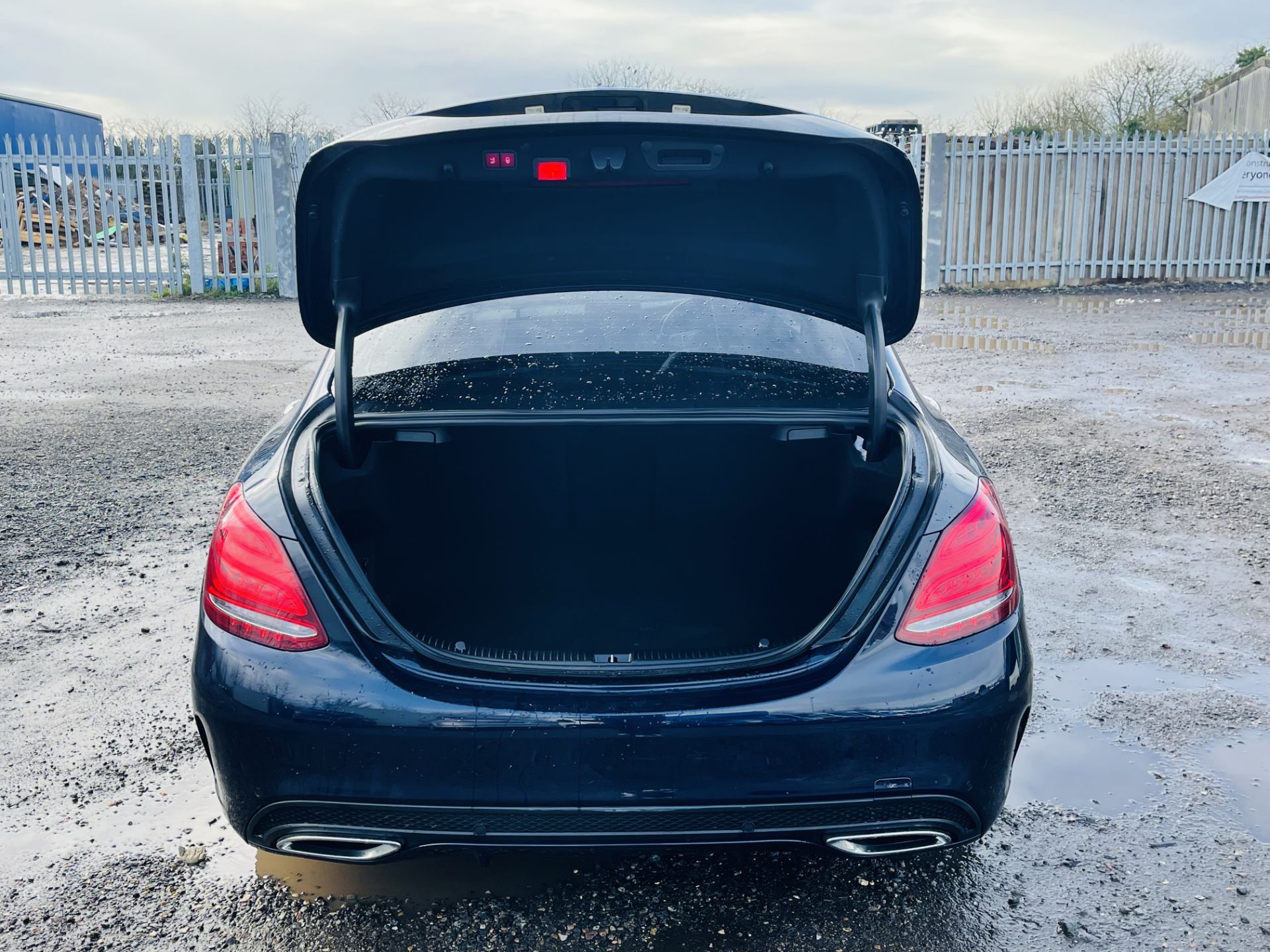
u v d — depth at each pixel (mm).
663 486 3303
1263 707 3309
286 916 2346
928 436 2436
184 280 16500
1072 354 9875
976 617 2076
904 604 2059
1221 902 2385
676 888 2438
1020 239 15727
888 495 2582
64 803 2799
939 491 2215
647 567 3256
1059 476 5797
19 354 10555
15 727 3197
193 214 16031
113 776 2932
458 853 2342
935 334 11289
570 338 2883
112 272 16703
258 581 2076
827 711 1976
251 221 16062
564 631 2867
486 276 2801
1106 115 32875
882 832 2041
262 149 15727
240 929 2303
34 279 16297
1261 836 2641
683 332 2891
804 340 2887
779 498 3299
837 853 2080
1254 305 13453
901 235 2506
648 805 1984
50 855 2572
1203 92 25109
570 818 1995
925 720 1989
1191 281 15961
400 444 2996
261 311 14367
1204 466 5953
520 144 2268
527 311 2963
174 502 5492
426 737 1967
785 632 2830
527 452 3266
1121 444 6465
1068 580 4352
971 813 2066
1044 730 3184
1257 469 5891
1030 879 2469
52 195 16297
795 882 2457
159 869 2518
